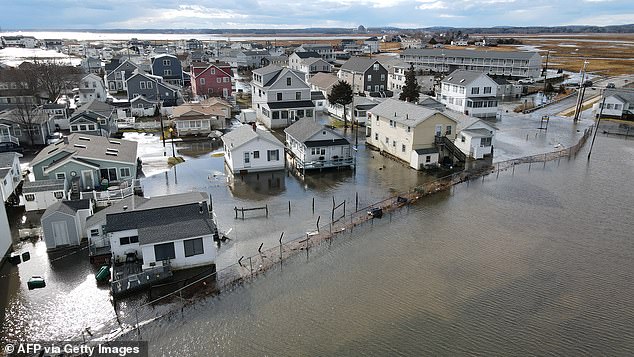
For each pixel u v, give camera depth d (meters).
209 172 46.09
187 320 23.06
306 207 37.19
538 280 27.09
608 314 24.03
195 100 83.75
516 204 38.75
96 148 42.12
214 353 20.91
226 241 31.03
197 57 153.75
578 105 74.62
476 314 23.81
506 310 24.22
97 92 83.56
